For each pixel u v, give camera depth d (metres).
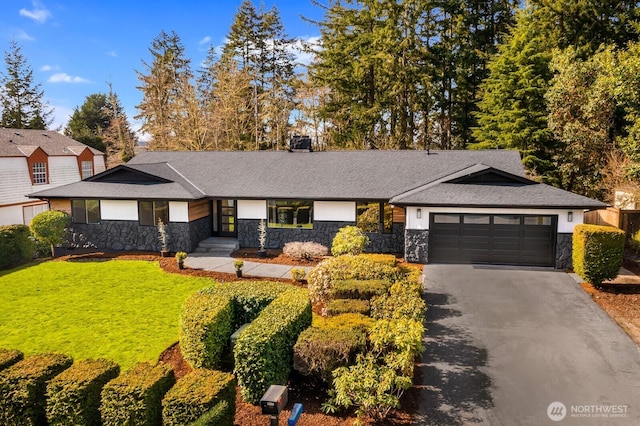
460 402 7.76
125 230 20.16
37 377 6.89
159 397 6.58
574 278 14.79
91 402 6.62
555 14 27.97
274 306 9.00
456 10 33.88
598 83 22.14
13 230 17.75
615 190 21.16
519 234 16.44
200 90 47.62
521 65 26.42
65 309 12.60
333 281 11.64
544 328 10.81
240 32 45.66
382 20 32.91
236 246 20.03
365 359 7.56
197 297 9.68
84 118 62.31
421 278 14.94
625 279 14.62
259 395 7.56
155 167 21.88
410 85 32.06
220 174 21.62
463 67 33.81
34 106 54.62
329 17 34.78
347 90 33.19
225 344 9.09
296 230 19.95
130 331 10.91
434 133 37.22
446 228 16.94
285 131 39.84
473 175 17.73
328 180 20.05
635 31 26.03
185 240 19.56
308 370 7.95
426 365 9.05
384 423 7.15
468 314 11.74
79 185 20.69
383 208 18.88
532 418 7.32
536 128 26.08
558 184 26.33
